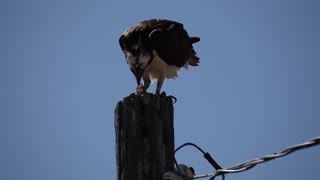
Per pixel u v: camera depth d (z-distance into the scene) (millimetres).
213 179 9852
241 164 8938
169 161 9859
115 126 10156
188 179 9898
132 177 9758
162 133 9891
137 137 9859
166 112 9992
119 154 9961
